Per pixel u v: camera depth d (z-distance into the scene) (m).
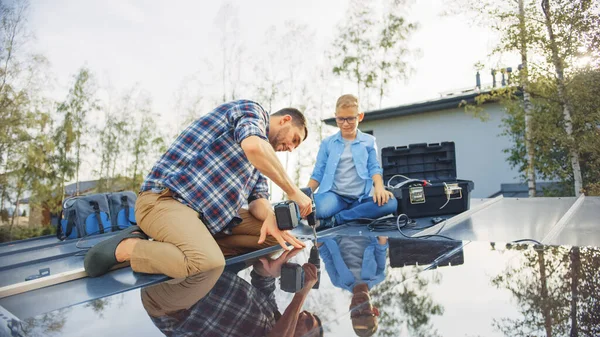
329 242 1.50
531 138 6.20
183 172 1.32
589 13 5.39
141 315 0.66
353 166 2.42
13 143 7.34
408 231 1.90
